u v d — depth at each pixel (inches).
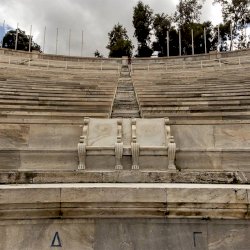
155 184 221.5
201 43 1849.2
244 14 1877.5
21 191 181.8
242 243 181.5
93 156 278.8
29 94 511.5
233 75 743.1
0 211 179.6
